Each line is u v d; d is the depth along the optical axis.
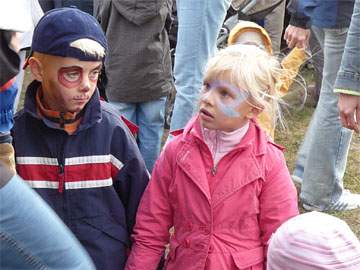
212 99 3.85
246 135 3.96
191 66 6.11
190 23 6.01
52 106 3.83
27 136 3.93
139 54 6.41
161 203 4.08
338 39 6.02
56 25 3.63
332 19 5.92
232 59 3.84
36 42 3.71
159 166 4.11
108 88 6.59
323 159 6.61
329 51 6.16
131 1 6.29
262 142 3.99
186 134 4.04
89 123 3.86
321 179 6.68
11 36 3.59
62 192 3.92
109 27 6.45
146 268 4.01
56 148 3.90
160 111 6.78
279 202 3.93
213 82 3.86
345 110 5.31
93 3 7.32
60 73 3.68
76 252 2.68
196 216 3.92
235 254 3.88
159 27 6.45
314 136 6.62
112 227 4.02
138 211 4.11
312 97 9.77
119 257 4.07
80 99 3.74
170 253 4.09
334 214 6.81
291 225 3.19
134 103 6.70
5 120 3.75
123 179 4.05
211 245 3.88
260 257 3.95
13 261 2.52
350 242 3.09
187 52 6.09
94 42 3.69
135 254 4.05
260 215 3.97
